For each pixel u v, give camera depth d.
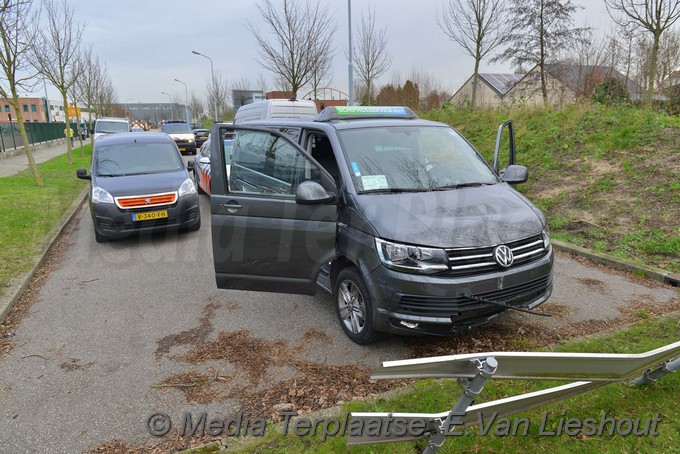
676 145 8.54
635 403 2.93
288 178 4.15
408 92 26.52
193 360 3.78
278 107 12.05
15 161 19.42
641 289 4.94
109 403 3.23
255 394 3.28
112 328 4.42
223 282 4.31
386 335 3.92
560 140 10.48
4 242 7.05
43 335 4.30
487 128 13.47
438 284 3.31
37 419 3.08
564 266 5.71
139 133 9.12
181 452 2.66
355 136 4.37
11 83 11.78
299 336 4.13
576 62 21.67
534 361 2.21
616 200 7.28
